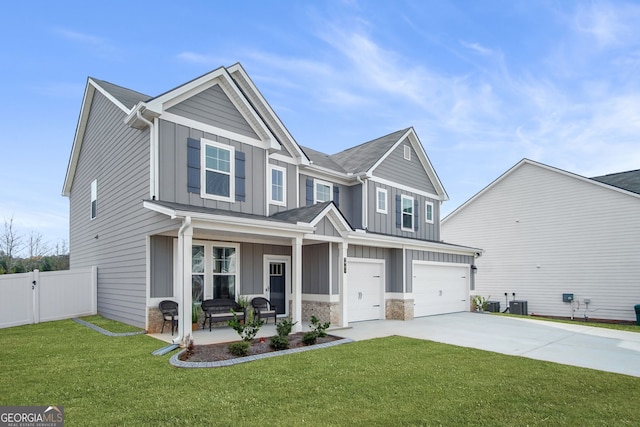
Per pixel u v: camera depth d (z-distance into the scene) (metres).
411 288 15.08
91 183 15.41
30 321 12.41
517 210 21.61
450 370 7.02
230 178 11.58
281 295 13.45
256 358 7.57
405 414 4.90
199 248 11.32
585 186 19.39
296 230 10.55
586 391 6.02
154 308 10.21
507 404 5.34
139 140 10.90
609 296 18.27
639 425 4.72
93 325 11.40
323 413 4.88
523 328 12.78
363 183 16.06
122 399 5.24
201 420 4.61
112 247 12.77
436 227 19.73
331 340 9.66
